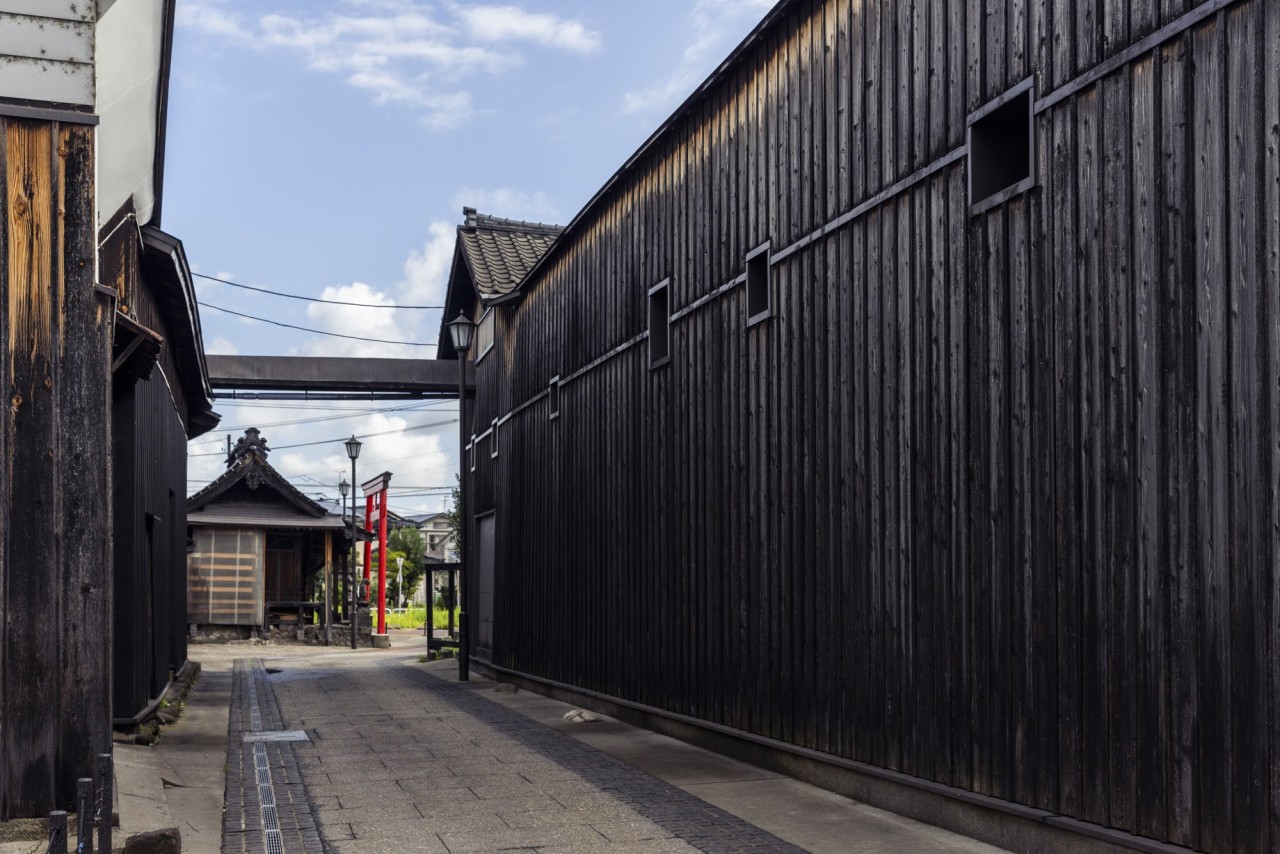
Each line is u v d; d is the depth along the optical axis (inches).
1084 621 223.8
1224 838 189.0
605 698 502.0
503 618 702.5
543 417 629.6
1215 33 195.2
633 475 484.1
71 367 257.9
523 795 312.2
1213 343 194.4
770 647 358.0
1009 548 247.4
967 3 266.1
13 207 256.8
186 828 263.7
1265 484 183.3
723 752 388.5
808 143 340.5
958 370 266.8
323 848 252.8
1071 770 226.1
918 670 279.6
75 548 255.3
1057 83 234.8
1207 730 193.2
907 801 282.4
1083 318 226.2
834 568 320.8
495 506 742.5
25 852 229.8
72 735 251.3
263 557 1181.7
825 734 322.7
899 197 293.3
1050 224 236.4
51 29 261.0
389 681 694.5
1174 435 202.5
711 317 409.1
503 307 743.1
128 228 375.6
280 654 1006.4
